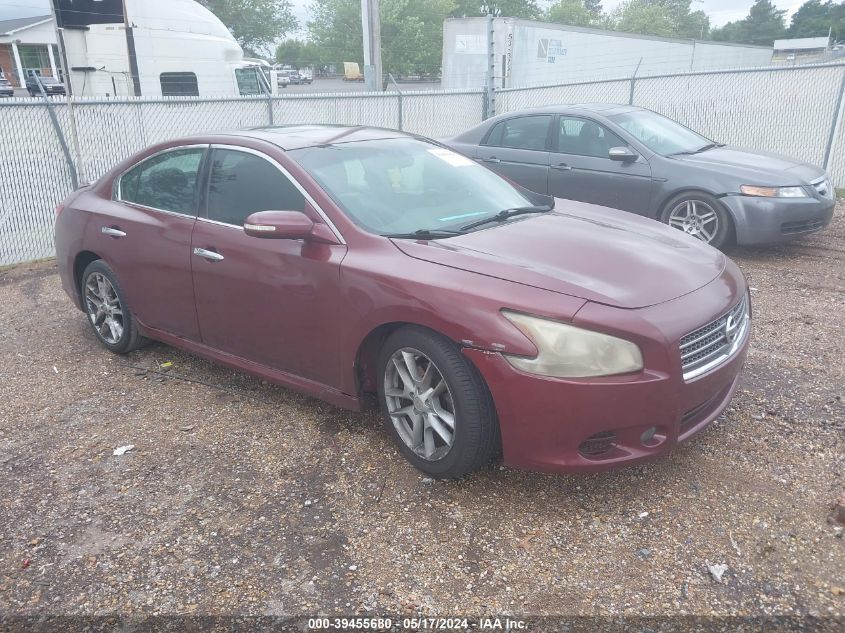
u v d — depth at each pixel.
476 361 2.98
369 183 3.90
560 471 2.98
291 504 3.25
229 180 4.10
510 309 2.95
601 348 2.83
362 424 3.96
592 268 3.22
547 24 17.67
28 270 7.91
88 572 2.86
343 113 11.35
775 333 5.12
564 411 2.87
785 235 6.97
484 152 8.72
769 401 4.03
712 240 7.18
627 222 4.11
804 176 7.08
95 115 8.61
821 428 3.70
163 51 14.02
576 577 2.73
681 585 2.66
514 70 17.59
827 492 3.16
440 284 3.13
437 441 3.34
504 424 3.00
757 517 3.02
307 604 2.64
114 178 4.94
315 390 3.79
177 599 2.69
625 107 8.41
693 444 3.60
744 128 12.05
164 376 4.75
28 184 8.18
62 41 8.47
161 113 9.22
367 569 2.81
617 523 3.03
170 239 4.31
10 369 4.97
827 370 4.43
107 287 4.99
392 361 3.39
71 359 5.12
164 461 3.66
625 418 2.88
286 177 3.83
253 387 4.51
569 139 8.11
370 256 3.42
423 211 3.85
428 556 2.87
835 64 10.94
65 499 3.36
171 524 3.13
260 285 3.81
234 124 10.03
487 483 3.35
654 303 3.00
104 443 3.87
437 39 52.06
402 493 3.29
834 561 2.73
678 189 7.25
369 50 13.31
